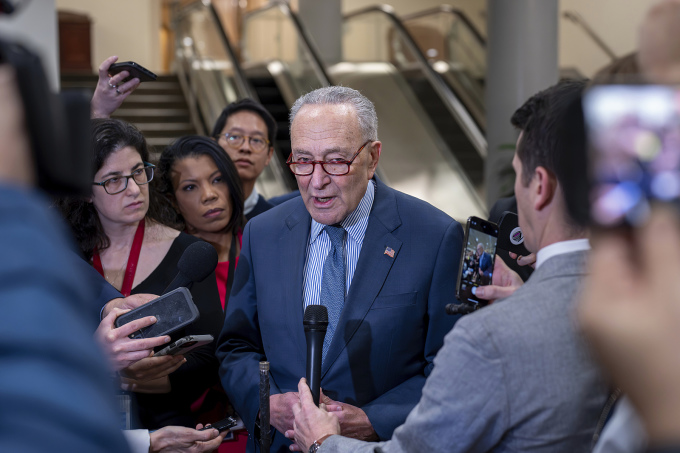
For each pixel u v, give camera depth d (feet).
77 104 1.86
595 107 1.83
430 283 6.22
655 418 1.71
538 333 3.53
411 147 28.66
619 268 1.76
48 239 1.58
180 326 5.88
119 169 6.89
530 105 4.08
